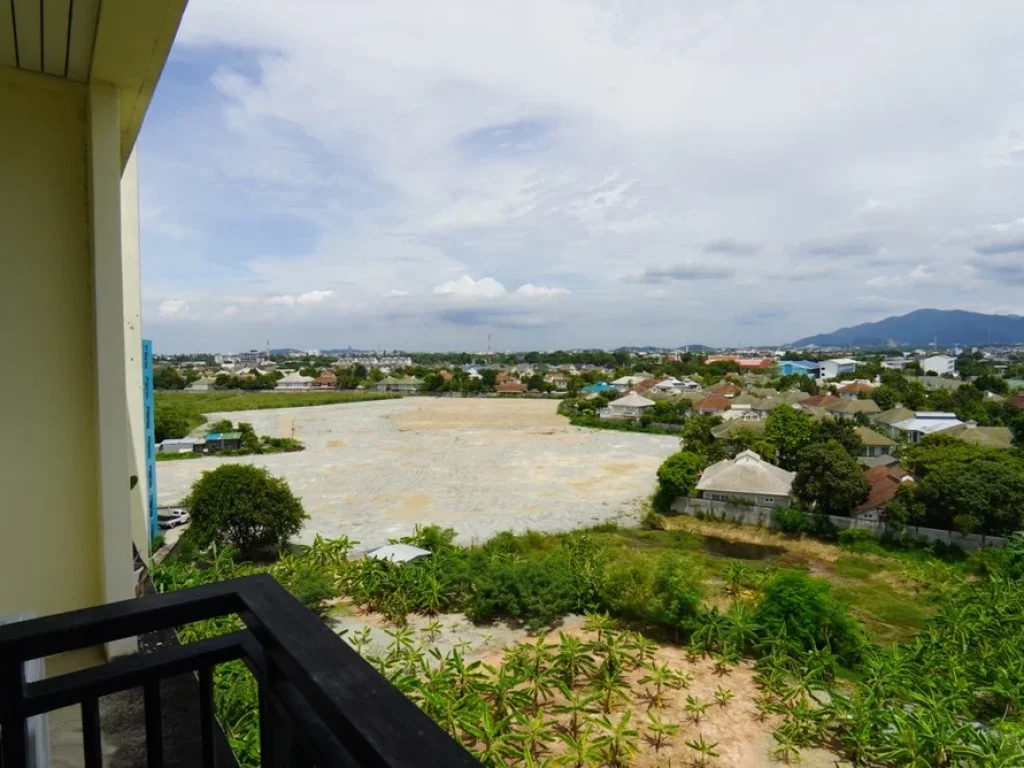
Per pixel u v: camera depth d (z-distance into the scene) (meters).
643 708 11.31
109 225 2.92
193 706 2.60
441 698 9.91
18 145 2.89
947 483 20.27
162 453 36.91
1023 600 14.48
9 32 2.51
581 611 15.15
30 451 2.95
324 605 15.52
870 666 11.63
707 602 16.08
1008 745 8.98
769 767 9.80
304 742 1.03
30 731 1.49
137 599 1.21
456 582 15.45
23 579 2.95
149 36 2.48
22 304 2.93
